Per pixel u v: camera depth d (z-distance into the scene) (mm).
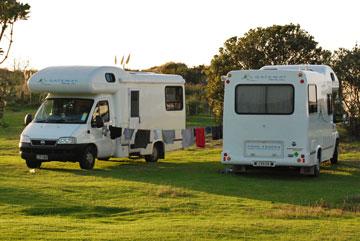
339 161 27969
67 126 23500
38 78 24062
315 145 22938
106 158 25797
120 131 24797
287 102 21922
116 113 24922
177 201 17484
